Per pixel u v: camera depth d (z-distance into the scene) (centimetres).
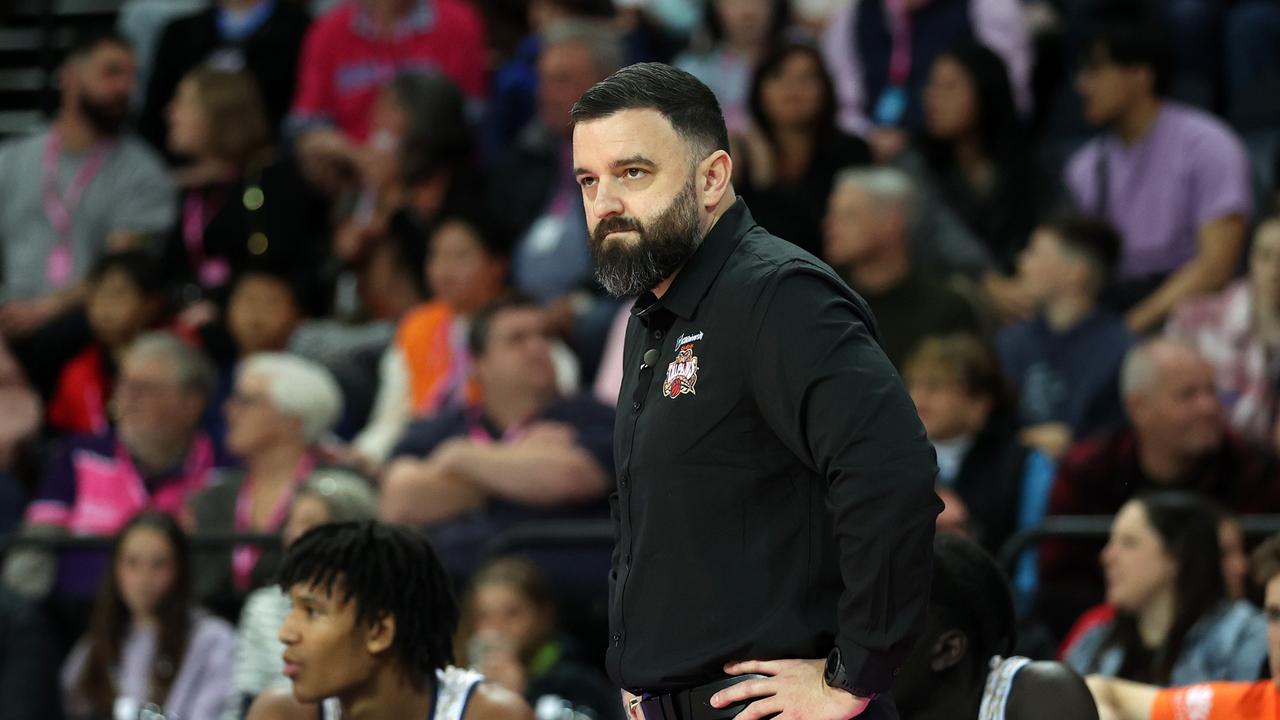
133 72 3034
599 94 906
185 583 1936
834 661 862
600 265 909
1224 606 1491
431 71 2798
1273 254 2134
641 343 951
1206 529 1498
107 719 1936
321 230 2919
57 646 2069
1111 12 2972
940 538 1119
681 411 906
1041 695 1071
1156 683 1482
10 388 2659
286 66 3216
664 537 912
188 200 2920
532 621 1852
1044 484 1919
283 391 2188
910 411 859
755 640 890
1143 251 2488
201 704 1891
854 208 2188
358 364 2588
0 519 2483
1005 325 2372
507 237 2575
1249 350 2144
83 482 2370
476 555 2048
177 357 2398
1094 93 2530
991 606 1096
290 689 1261
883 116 2780
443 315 2494
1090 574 1866
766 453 898
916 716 1089
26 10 3834
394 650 1182
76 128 3005
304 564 1175
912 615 845
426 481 2078
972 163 2530
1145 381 1867
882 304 2202
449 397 2441
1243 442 1906
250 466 2230
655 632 917
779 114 2467
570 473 2072
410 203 2730
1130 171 2508
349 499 1814
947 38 2788
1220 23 2947
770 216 2367
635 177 899
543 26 3088
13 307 2759
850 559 847
